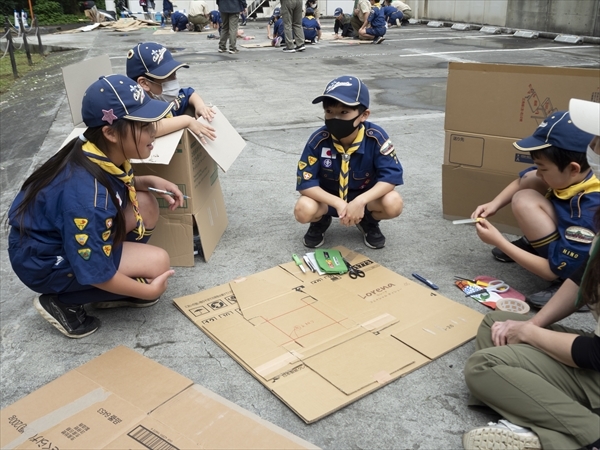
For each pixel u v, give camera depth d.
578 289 1.67
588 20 11.59
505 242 2.27
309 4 12.70
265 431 1.61
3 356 2.08
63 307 2.12
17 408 1.72
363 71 8.35
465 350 2.02
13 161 4.68
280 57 10.13
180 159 2.49
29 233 1.96
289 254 2.79
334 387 1.82
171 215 2.59
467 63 2.69
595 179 2.08
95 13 22.98
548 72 2.48
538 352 1.60
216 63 9.51
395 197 2.65
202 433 1.61
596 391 1.53
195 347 2.08
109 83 1.86
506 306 2.18
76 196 1.87
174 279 2.58
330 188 2.82
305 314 2.21
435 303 2.27
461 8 16.14
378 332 2.09
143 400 1.75
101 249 1.91
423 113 5.55
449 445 1.62
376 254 2.77
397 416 1.73
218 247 2.88
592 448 1.43
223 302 2.33
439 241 2.89
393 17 17.25
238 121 5.41
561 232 2.14
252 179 3.88
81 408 1.72
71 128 5.57
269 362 1.94
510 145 2.71
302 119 5.42
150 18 22.03
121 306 2.36
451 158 2.93
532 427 1.49
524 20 13.53
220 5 10.62
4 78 9.65
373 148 2.64
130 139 1.90
